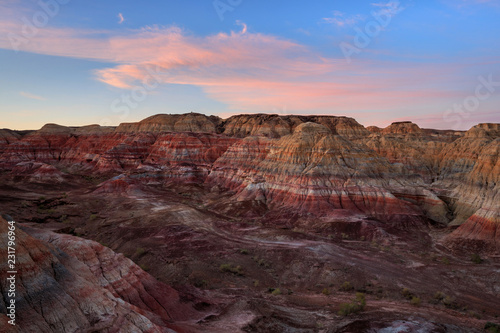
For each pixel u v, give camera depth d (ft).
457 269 179.93
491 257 197.67
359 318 114.93
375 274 168.86
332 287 157.69
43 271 76.54
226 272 168.35
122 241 216.95
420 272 174.60
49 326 67.77
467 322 120.16
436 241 234.17
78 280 81.20
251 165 423.64
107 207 307.78
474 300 145.18
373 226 247.70
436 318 120.88
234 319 113.29
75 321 71.77
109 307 79.66
